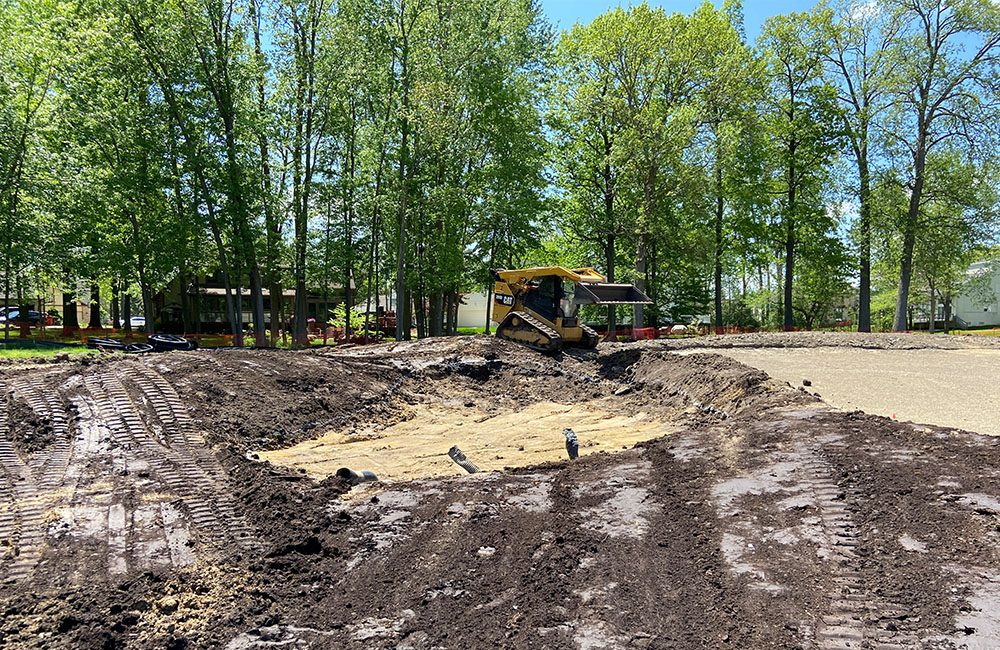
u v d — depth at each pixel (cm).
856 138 3136
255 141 2455
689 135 2695
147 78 2369
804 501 582
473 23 2675
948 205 2956
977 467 618
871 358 1841
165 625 432
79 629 420
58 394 925
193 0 2272
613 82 2995
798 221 3198
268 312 4322
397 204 2586
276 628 432
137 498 646
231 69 2397
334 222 2850
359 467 850
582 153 3152
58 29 2097
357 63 2573
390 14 2550
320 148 2767
